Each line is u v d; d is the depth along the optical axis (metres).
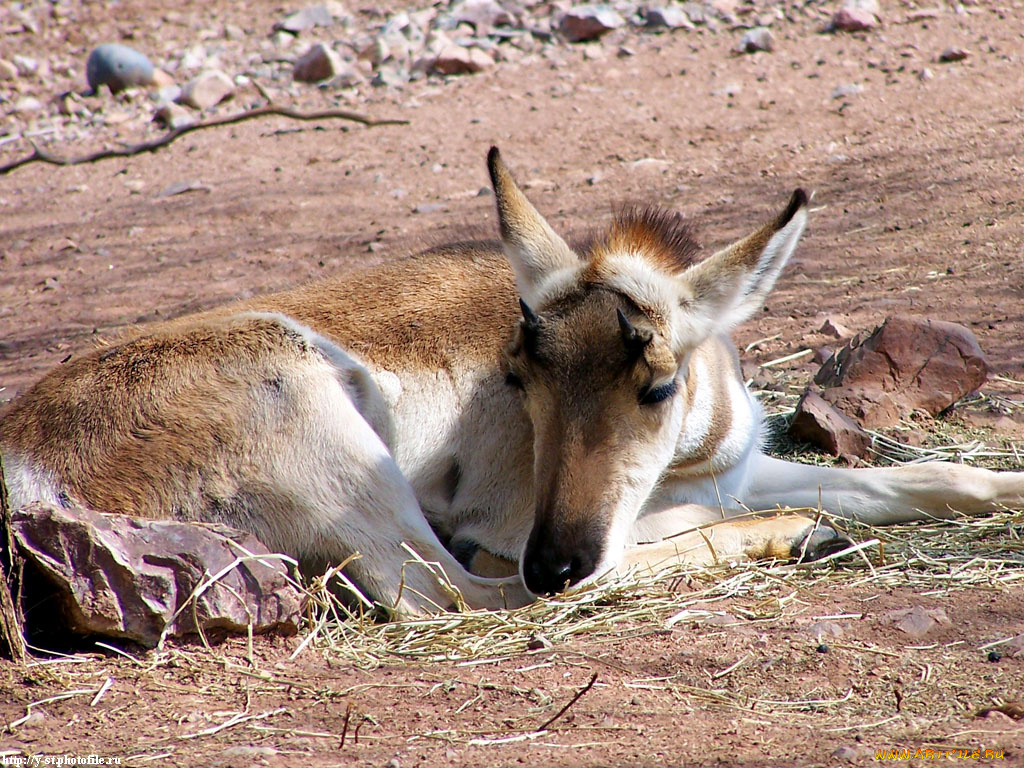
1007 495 12.54
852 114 29.61
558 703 8.59
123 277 24.23
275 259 24.30
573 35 38.31
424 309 13.06
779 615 10.07
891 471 12.91
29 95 37.62
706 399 12.41
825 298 19.62
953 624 9.66
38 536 9.49
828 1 38.97
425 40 39.06
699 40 37.16
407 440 12.66
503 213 11.99
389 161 30.30
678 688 8.79
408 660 9.74
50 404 11.49
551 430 10.62
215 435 11.12
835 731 7.87
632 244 12.02
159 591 9.60
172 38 41.94
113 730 8.27
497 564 12.45
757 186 25.70
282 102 35.66
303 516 11.06
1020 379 16.12
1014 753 7.30
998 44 33.91
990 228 21.81
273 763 7.55
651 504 12.66
